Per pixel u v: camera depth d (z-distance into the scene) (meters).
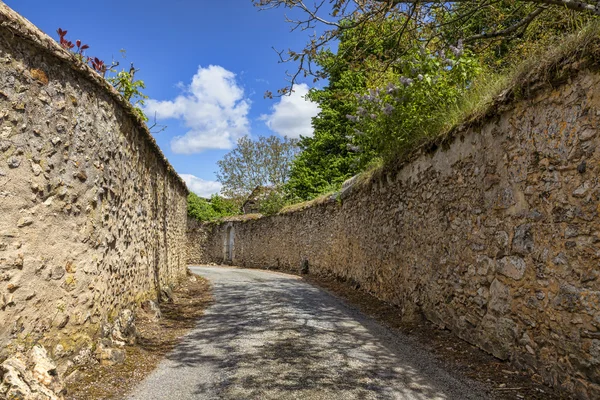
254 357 4.82
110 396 3.63
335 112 21.23
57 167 3.85
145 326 6.10
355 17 6.08
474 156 5.30
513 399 3.64
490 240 4.90
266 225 20.81
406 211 7.62
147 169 7.12
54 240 3.79
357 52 6.64
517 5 7.01
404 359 4.78
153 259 7.67
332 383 4.02
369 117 8.34
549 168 3.92
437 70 7.18
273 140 30.84
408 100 7.34
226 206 31.84
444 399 3.66
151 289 7.45
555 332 3.79
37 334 3.52
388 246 8.55
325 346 5.29
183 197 13.06
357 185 10.76
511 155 4.52
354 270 11.15
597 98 3.38
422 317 6.73
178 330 6.14
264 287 11.23
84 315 4.25
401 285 7.76
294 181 22.22
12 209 3.31
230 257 25.34
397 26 6.46
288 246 18.12
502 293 4.63
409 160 7.44
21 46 3.43
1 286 3.17
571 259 3.61
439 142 6.24
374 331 6.11
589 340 3.40
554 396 3.68
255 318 7.00
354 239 11.22
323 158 21.95
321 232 14.68
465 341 5.43
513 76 4.64
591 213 3.41
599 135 3.35
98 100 4.70
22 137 3.43
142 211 6.74
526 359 4.20
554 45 4.12
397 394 3.77
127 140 5.79
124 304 5.65
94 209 4.54
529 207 4.20
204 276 14.81
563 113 3.75
